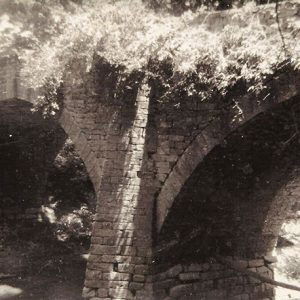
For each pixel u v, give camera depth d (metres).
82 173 19.66
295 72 7.69
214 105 8.96
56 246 17.05
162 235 9.66
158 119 9.56
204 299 10.94
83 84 10.42
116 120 9.80
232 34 8.30
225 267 11.73
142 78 9.56
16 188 17.28
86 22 9.73
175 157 9.38
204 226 10.77
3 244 15.87
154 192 9.62
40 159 17.52
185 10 10.76
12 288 12.80
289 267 16.73
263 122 8.50
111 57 9.40
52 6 11.14
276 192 11.77
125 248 9.46
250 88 8.01
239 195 10.84
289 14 7.71
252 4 8.43
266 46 7.86
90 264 9.48
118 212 9.54
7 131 15.83
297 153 9.95
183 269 10.69
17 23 11.59
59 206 19.09
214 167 9.41
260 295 12.53
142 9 9.91
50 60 10.52
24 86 11.70
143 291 9.31
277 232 13.27
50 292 12.49
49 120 14.45
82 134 10.42
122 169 9.64
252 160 9.80
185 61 8.70
